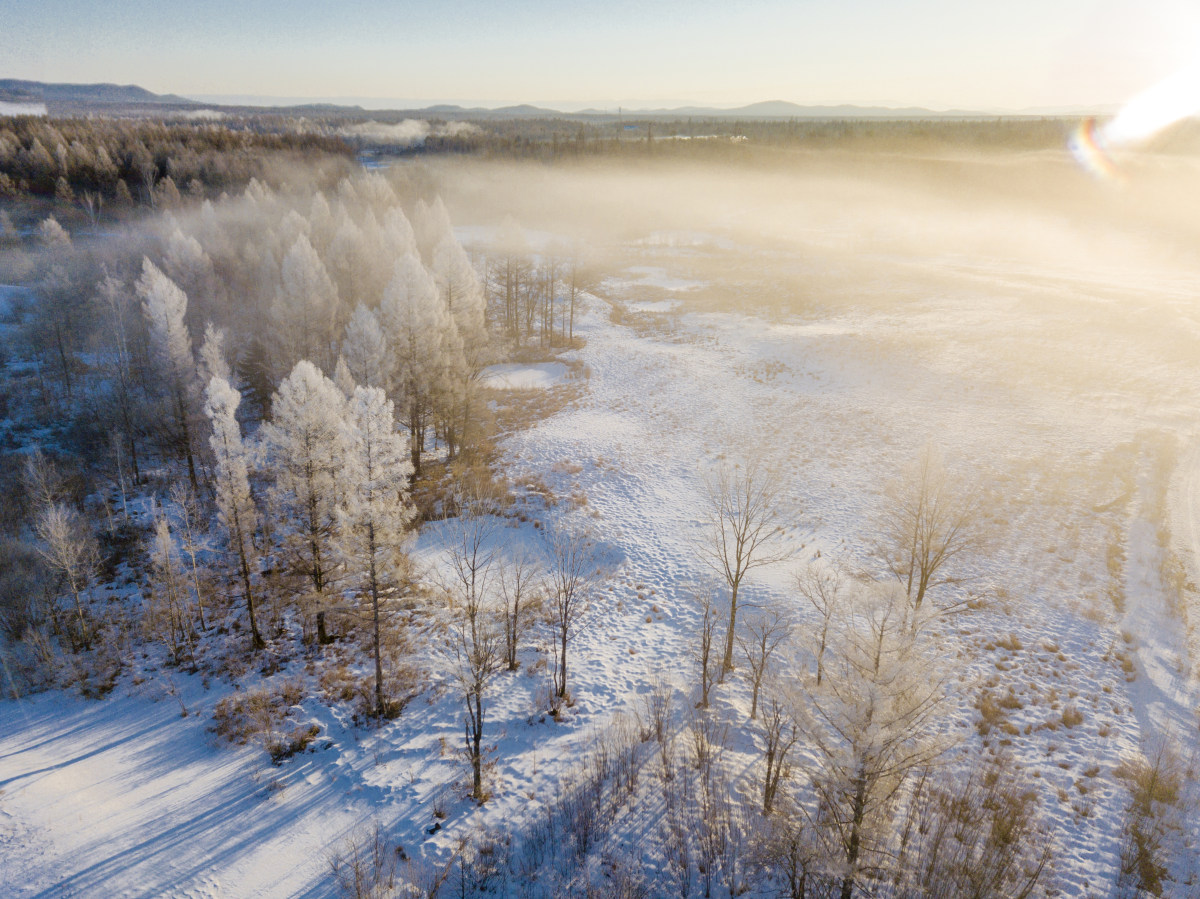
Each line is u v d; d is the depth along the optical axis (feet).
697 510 135.85
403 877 63.82
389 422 80.33
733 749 78.38
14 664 100.68
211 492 157.58
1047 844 63.00
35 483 142.41
